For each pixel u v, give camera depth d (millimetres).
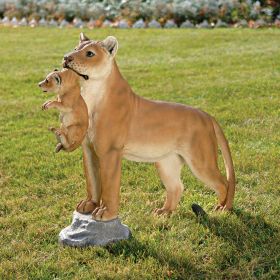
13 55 15789
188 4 20109
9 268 5133
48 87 4988
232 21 19734
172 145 5613
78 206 5668
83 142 5461
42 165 7805
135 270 4996
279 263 5113
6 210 6469
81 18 21016
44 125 9617
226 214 5977
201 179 5816
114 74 5316
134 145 5488
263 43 16141
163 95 11172
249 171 7375
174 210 6195
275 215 6078
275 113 9734
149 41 17078
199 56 14867
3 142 8766
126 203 6496
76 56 5043
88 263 5172
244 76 12500
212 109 10117
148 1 20812
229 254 5266
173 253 5262
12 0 22453
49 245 5574
